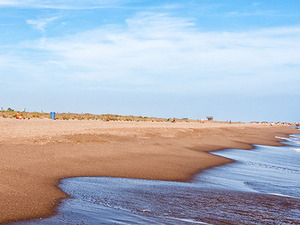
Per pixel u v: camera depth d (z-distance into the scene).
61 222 7.76
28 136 22.47
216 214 9.43
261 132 82.31
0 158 15.02
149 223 8.17
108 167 16.36
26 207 8.64
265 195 12.53
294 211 10.31
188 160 21.48
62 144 21.30
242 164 22.14
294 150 38.31
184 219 8.73
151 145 27.17
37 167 14.34
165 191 12.30
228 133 62.31
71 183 12.41
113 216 8.57
